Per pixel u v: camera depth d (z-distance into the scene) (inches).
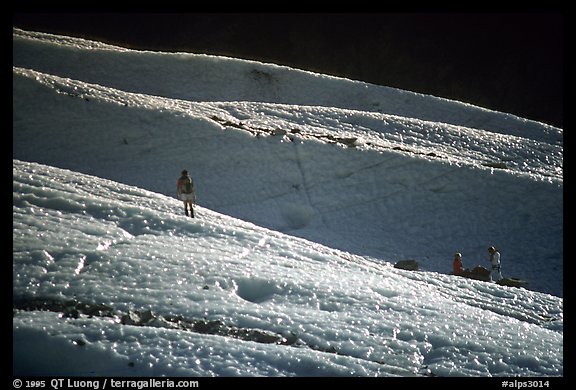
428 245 4874.5
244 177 5157.5
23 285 2055.9
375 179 5334.6
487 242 4982.8
